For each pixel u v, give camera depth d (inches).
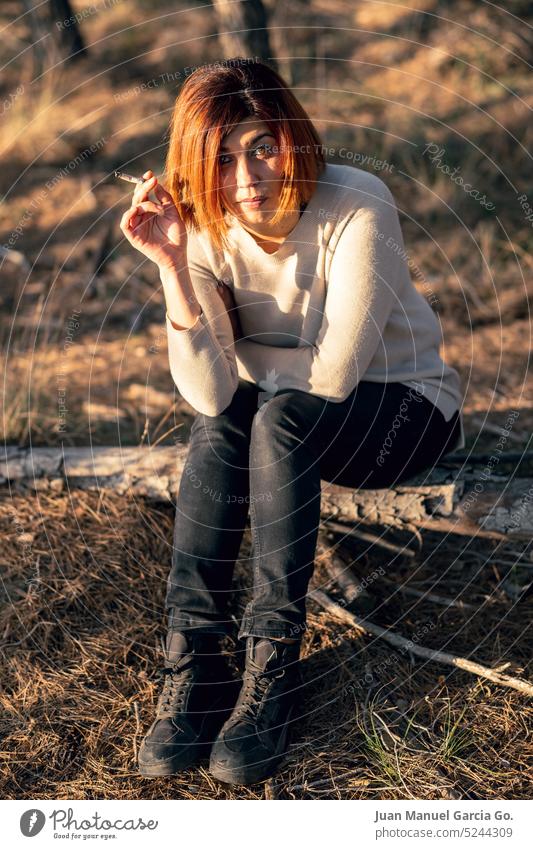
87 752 73.2
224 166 72.0
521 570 87.3
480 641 81.0
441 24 202.4
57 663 81.2
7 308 145.0
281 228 74.9
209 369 74.7
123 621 85.2
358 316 73.6
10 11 245.4
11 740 74.0
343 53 201.8
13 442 107.8
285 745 71.3
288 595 70.4
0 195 177.8
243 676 74.2
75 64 212.8
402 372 80.2
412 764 70.3
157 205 73.6
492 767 69.9
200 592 73.6
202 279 78.5
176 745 69.7
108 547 92.3
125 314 142.8
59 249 160.7
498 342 129.3
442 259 148.1
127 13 230.5
